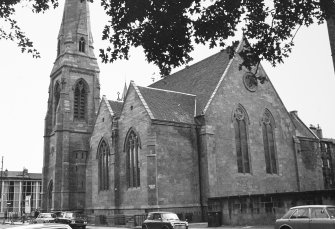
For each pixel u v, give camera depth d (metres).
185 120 46.09
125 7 11.66
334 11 11.73
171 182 43.03
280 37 12.49
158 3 11.56
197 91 51.88
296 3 11.81
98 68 72.00
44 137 70.31
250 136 49.91
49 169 68.38
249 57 12.86
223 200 39.03
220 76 49.84
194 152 45.62
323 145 81.31
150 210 41.22
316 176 57.09
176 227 28.81
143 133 44.53
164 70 13.15
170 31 12.11
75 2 73.75
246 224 36.44
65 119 65.38
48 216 47.88
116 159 49.06
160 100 47.56
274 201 34.38
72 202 62.16
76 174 63.16
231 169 46.72
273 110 53.56
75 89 68.94
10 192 128.12
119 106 56.44
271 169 51.38
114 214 47.53
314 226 20.06
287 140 54.16
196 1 11.93
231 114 48.62
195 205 43.81
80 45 72.25
